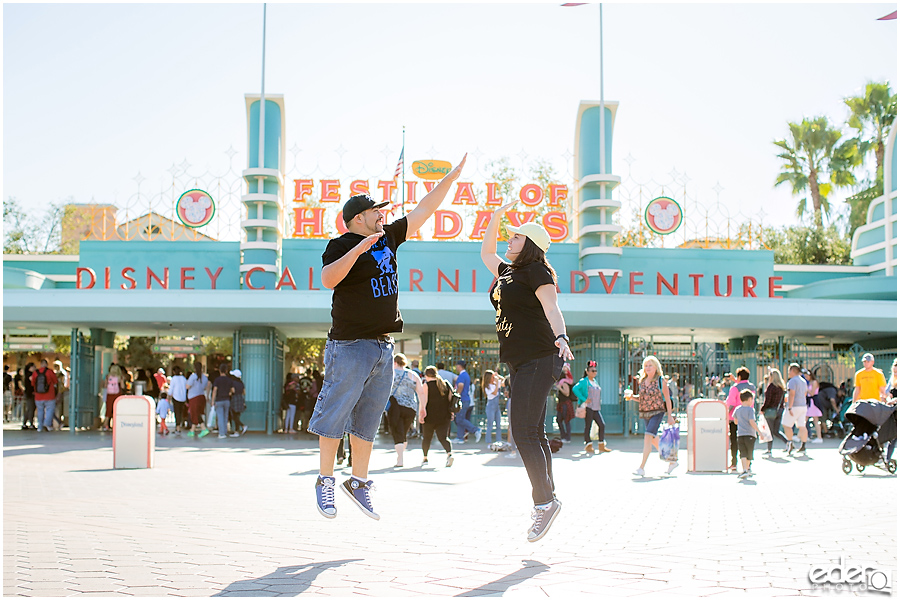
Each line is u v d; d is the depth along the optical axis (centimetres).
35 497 834
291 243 2748
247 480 1052
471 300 2228
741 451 1179
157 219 3484
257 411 2345
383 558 488
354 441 488
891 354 2577
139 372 2475
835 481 1112
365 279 471
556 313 507
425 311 2217
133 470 1195
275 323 2288
